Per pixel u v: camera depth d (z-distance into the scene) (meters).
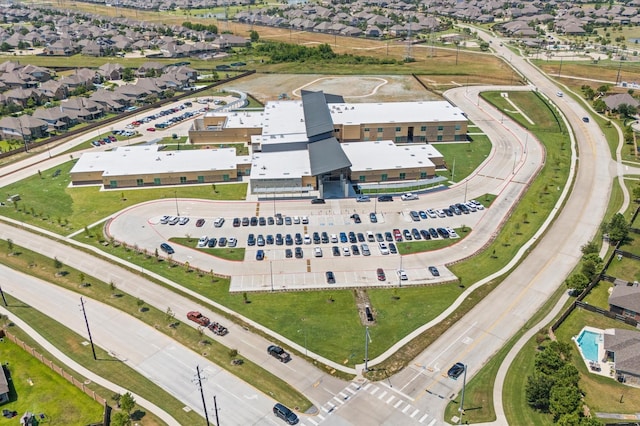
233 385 89.56
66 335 102.50
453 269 121.81
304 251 129.62
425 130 196.75
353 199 155.12
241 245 132.88
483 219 143.38
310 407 84.75
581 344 97.25
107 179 165.50
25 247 134.25
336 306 109.81
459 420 81.56
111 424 80.50
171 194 161.12
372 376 91.12
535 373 87.88
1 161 189.75
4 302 112.69
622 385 87.19
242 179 170.75
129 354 97.19
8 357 98.00
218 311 108.62
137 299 112.69
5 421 83.69
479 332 101.06
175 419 82.75
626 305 102.56
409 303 110.25
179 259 127.19
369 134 195.00
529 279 117.38
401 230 138.25
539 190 159.50
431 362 93.81
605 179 166.88
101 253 130.50
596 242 131.50
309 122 189.75
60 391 89.69
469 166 176.88
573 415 76.00
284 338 100.81
